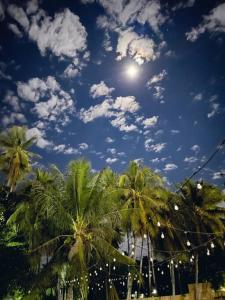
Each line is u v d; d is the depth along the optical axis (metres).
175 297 36.88
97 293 45.06
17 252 21.94
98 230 20.70
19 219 22.42
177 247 38.03
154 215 35.16
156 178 35.00
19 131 34.66
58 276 21.55
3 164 33.66
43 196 20.03
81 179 20.81
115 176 30.41
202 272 42.47
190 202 39.31
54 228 20.89
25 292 21.31
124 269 43.84
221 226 38.12
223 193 38.91
